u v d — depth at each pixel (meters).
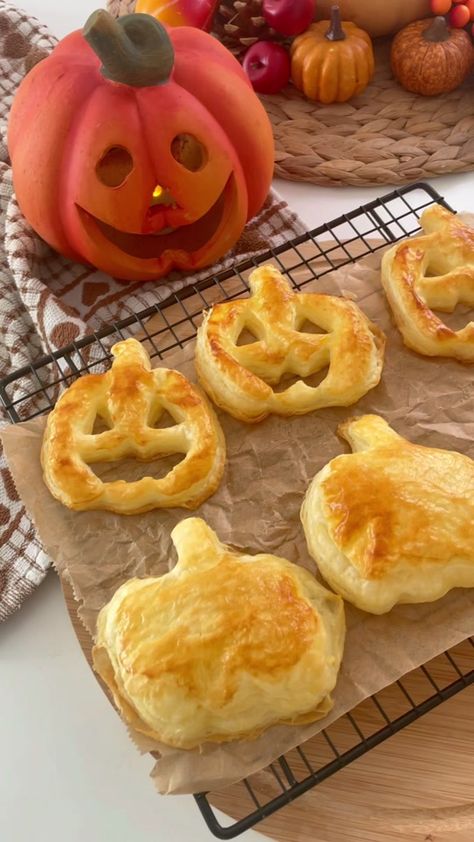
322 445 0.36
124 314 0.45
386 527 0.31
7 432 0.36
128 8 0.57
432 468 0.33
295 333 0.37
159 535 0.34
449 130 0.52
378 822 0.30
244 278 0.45
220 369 0.36
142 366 0.37
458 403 0.37
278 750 0.28
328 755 0.31
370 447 0.34
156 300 0.45
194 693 0.28
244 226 0.46
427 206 0.46
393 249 0.40
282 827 0.30
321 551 0.32
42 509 0.34
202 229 0.46
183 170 0.40
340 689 0.30
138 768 0.33
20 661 0.36
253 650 0.28
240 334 0.39
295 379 0.38
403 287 0.38
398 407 0.37
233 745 0.28
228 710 0.28
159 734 0.28
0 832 0.32
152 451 0.35
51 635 0.37
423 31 0.52
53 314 0.43
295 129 0.52
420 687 0.32
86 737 0.34
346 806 0.30
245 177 0.44
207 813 0.28
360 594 0.31
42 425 0.36
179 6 0.50
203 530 0.32
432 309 0.40
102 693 0.35
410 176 0.50
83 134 0.39
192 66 0.41
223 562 0.31
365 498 0.32
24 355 0.44
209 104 0.41
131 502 0.33
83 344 0.39
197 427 0.35
